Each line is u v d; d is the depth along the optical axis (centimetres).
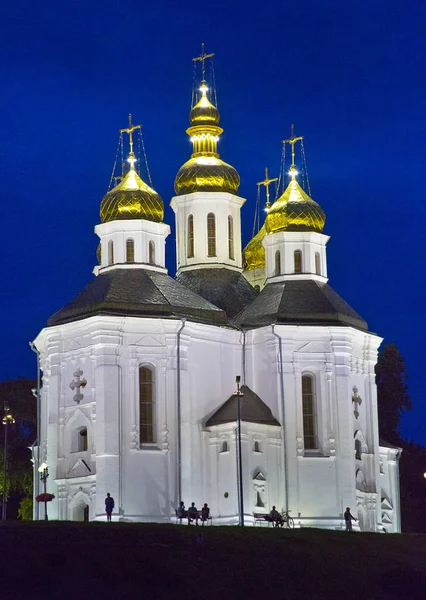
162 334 8812
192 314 9006
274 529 7344
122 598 6016
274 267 9694
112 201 9331
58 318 8994
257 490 8738
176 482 8625
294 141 10231
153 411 8731
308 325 9150
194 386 8900
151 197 9381
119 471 8488
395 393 12081
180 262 10150
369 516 9281
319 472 8962
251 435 8806
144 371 8769
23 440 12406
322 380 9138
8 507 12425
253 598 6241
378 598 6419
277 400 9031
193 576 6397
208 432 8869
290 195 9850
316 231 9706
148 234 9319
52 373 8925
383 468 10006
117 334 8700
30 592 5991
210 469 8819
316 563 6781
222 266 10044
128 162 9694
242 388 9125
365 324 9562
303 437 9025
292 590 6400
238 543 6919
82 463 8631
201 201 10106
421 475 12300
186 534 6969
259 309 9375
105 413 8538
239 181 10325
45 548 6475
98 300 8869
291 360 9094
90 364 8731
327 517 8900
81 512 8669
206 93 10544
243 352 9244
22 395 12519
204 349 9025
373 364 9612
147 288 9031
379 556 7038
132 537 6819
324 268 9744
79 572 6216
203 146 10381
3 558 6281
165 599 6062
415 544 7400
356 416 9319
